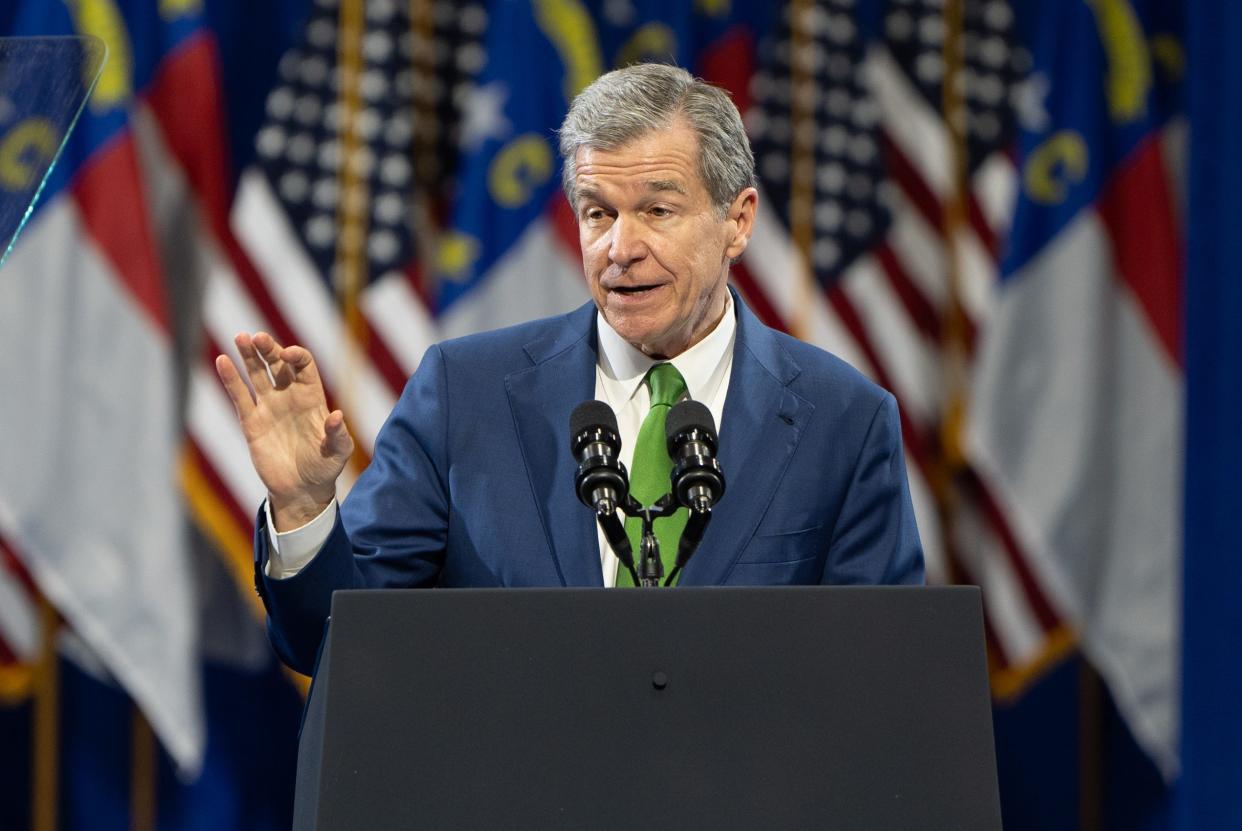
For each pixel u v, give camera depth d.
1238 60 16.59
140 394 16.42
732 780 5.91
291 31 17.86
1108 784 19.48
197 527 17.69
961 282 18.00
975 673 6.12
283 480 7.29
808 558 8.24
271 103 16.94
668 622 6.04
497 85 17.22
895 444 8.66
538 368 8.69
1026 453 17.81
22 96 6.43
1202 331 16.55
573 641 5.99
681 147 7.95
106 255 16.42
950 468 18.48
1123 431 18.06
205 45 17.31
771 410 8.45
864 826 5.92
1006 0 18.39
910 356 17.77
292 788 18.09
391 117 17.16
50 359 16.25
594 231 8.05
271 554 7.40
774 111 17.75
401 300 16.88
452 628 5.96
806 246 17.61
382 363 16.80
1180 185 18.42
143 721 17.89
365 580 7.81
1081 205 17.95
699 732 5.95
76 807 17.70
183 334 17.25
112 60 16.66
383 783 5.80
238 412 7.37
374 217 16.97
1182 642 16.48
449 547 8.38
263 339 7.21
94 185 16.52
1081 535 17.83
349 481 16.55
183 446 16.70
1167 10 18.78
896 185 18.06
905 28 18.22
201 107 17.25
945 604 6.18
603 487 7.00
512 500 8.29
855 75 17.89
